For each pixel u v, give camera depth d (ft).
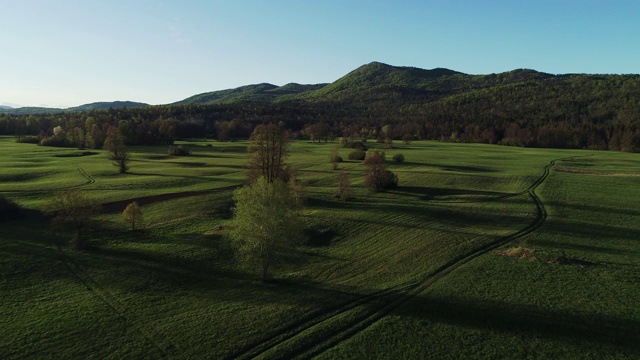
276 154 244.42
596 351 102.27
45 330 111.34
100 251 170.19
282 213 147.43
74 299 130.21
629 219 210.18
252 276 150.71
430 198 259.80
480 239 182.80
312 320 118.83
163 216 218.79
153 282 143.23
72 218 176.76
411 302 128.06
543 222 206.59
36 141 577.02
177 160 426.10
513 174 342.23
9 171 327.26
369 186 281.95
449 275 146.92
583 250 168.86
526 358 99.91
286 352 103.81
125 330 112.57
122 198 253.24
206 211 226.99
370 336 109.91
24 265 153.89
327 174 342.44
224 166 382.83
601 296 129.29
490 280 141.69
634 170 370.32
